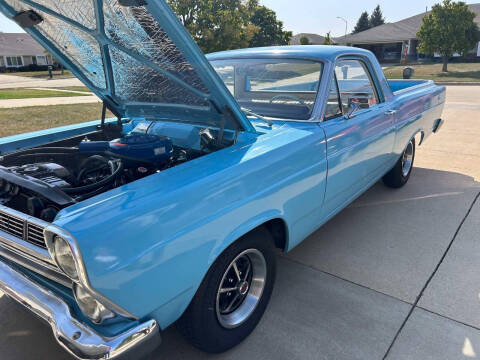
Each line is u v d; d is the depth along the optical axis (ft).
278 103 9.94
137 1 5.31
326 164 8.93
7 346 7.82
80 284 4.96
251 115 9.59
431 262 10.54
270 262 7.97
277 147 7.61
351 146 9.95
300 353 7.48
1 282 6.30
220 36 86.07
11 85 86.94
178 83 7.34
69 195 6.79
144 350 5.34
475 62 131.03
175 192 5.74
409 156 15.87
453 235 12.00
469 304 8.78
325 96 9.30
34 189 6.23
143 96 8.84
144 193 5.67
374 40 149.89
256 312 7.93
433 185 16.33
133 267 5.19
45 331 8.22
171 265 5.67
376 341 7.73
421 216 13.39
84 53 8.05
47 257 5.53
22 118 33.65
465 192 15.44
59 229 4.86
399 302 8.90
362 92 11.43
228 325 7.37
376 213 13.73
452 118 30.99
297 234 8.77
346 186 10.33
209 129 8.48
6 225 6.31
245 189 6.74
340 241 11.80
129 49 6.89
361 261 10.67
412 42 145.48
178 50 6.21
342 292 9.30
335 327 8.14
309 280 9.82
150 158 7.85
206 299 6.57
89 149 8.37
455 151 21.53
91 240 4.83
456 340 7.71
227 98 7.19
